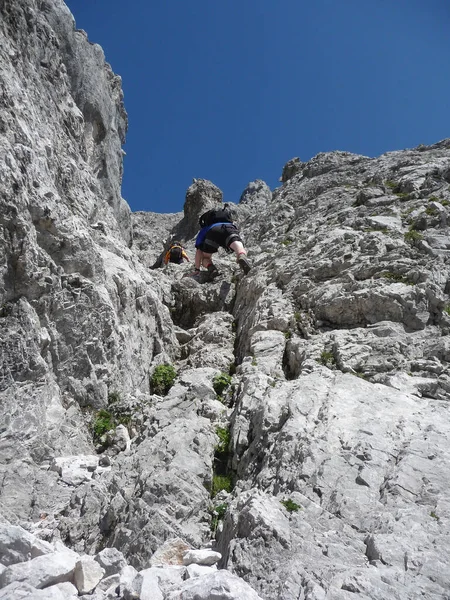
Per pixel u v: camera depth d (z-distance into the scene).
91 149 13.38
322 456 5.41
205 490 5.70
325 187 18.41
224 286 12.81
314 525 4.57
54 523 5.59
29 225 7.39
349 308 8.75
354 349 7.79
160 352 9.99
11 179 7.21
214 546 5.00
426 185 13.12
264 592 3.94
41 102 10.07
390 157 19.09
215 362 9.51
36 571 3.94
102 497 5.71
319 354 7.97
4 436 6.20
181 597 3.63
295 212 16.95
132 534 5.10
